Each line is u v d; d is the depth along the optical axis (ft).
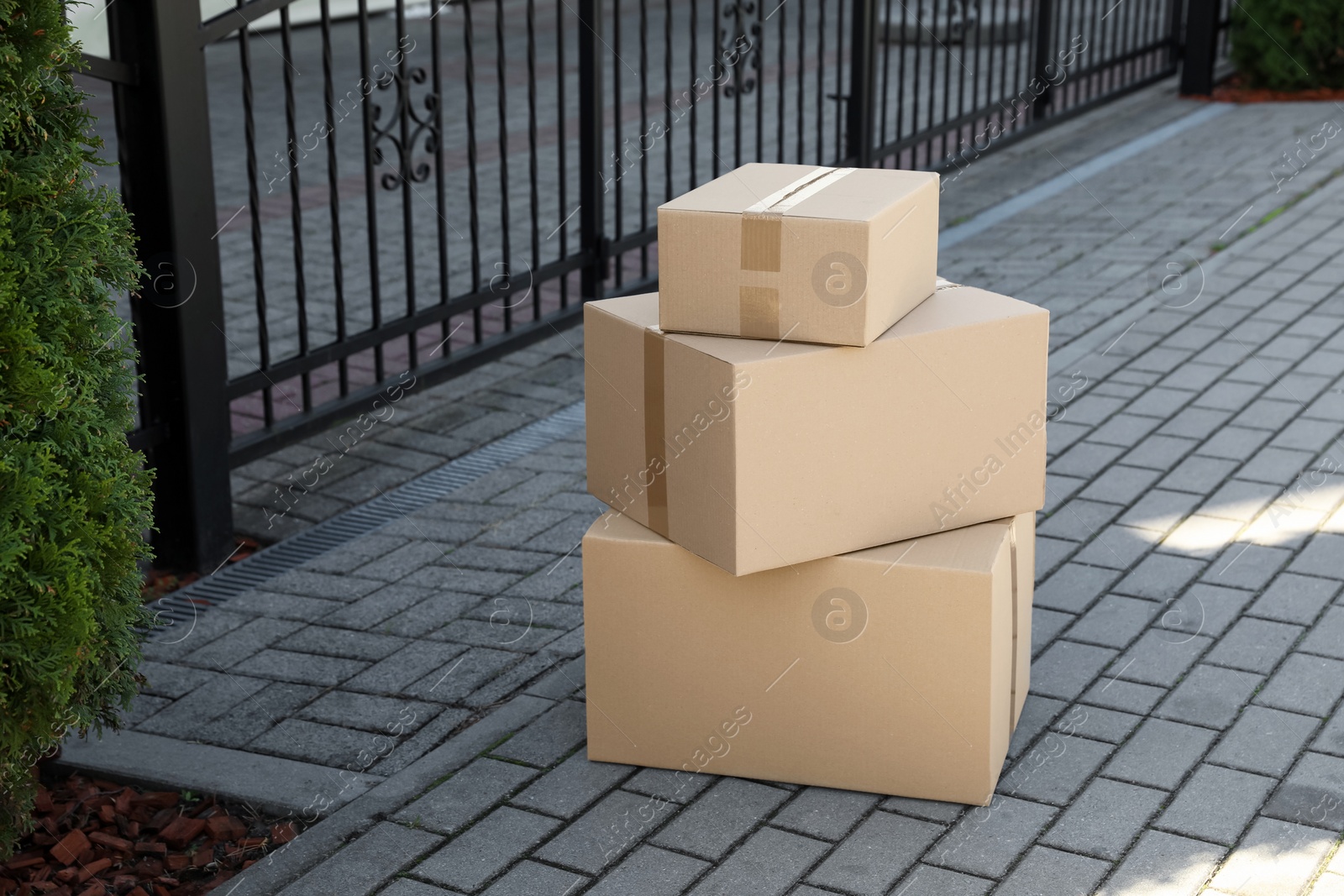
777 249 9.58
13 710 8.97
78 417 9.43
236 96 40.37
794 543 9.91
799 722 10.52
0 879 10.12
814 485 9.82
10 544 8.45
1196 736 11.10
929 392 9.99
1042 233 25.62
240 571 14.70
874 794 10.55
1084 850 9.78
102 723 11.57
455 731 11.72
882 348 9.74
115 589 9.86
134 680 10.68
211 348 14.42
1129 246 24.57
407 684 12.45
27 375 8.57
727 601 10.37
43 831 10.56
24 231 8.98
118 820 10.72
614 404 10.67
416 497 16.33
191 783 11.03
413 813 10.52
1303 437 16.87
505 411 18.89
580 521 15.61
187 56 13.56
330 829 10.38
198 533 14.55
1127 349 19.84
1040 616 13.08
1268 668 12.06
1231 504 15.21
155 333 14.08
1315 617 12.87
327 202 29.12
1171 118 34.91
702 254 9.80
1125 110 36.04
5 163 8.89
